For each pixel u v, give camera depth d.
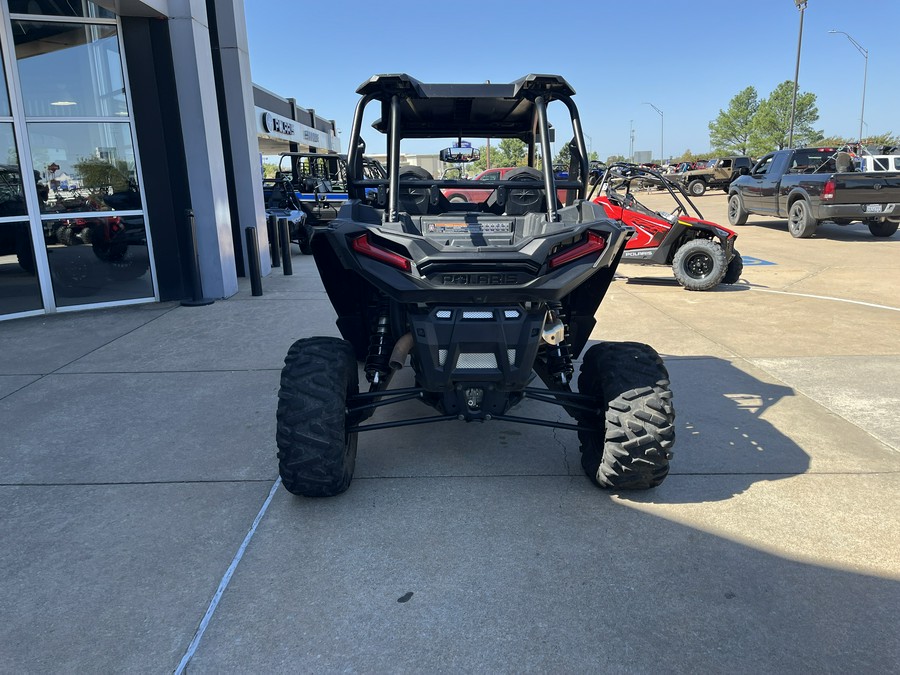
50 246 7.63
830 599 2.48
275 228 12.16
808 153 15.12
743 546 2.85
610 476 3.12
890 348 5.89
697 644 2.26
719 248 8.55
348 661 2.20
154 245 8.23
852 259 11.38
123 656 2.24
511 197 3.71
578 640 2.29
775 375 5.18
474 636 2.31
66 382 5.18
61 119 7.50
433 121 4.25
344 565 2.74
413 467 3.65
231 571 2.70
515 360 3.00
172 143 8.05
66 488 3.44
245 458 3.78
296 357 3.16
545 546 2.87
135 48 7.73
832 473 3.53
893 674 2.11
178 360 5.75
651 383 3.08
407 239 2.88
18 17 7.12
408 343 3.09
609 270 3.47
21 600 2.54
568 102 3.66
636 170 9.09
